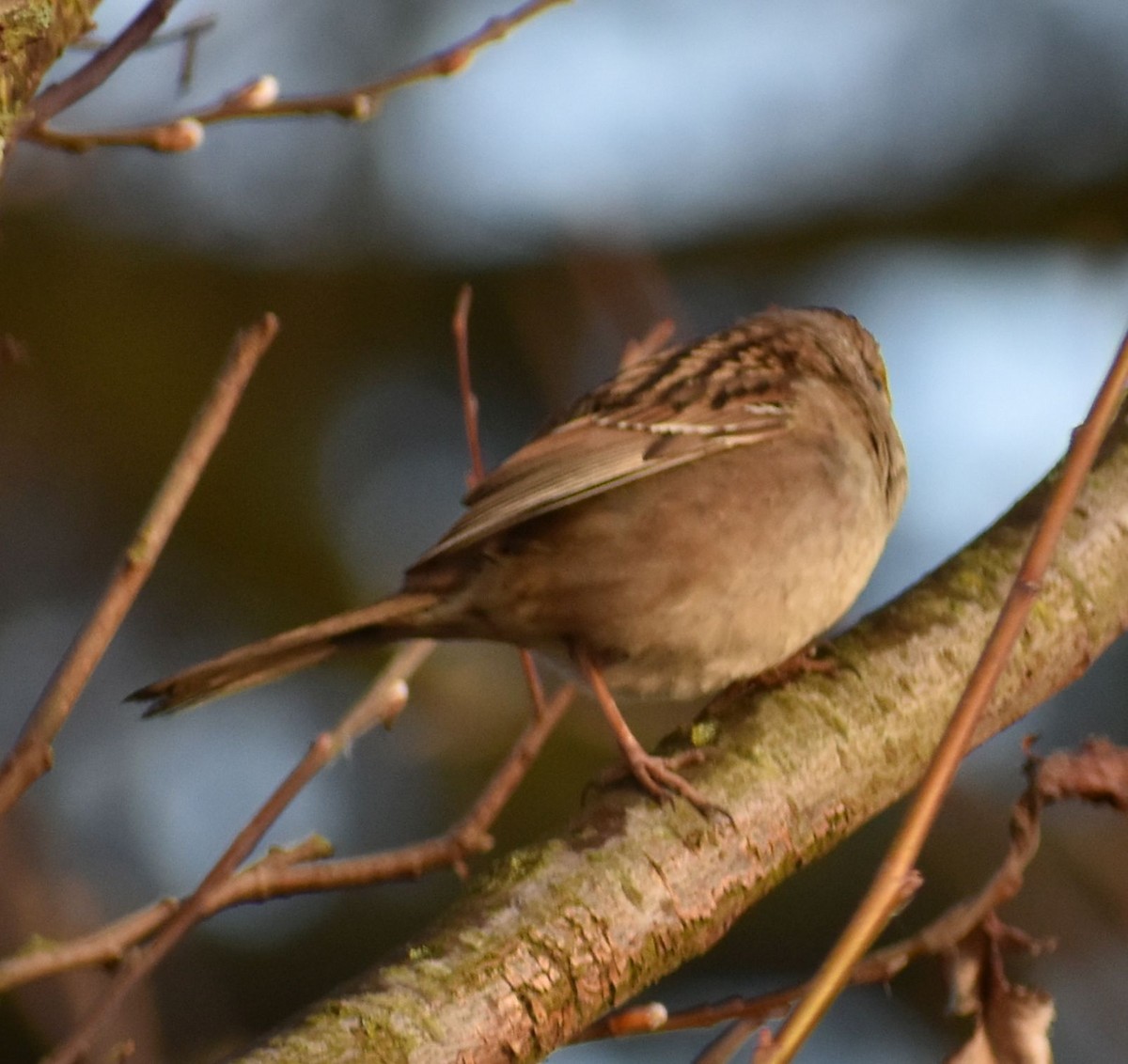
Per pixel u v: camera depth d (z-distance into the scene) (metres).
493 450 13.86
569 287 13.64
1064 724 12.30
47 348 13.46
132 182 14.07
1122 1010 11.57
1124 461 7.52
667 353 8.45
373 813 12.34
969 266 14.21
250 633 13.20
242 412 13.62
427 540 13.60
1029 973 11.72
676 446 7.76
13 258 13.50
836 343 8.88
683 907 6.07
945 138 14.52
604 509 7.68
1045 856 12.02
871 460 8.31
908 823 4.85
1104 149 14.32
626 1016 5.57
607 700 7.62
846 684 6.76
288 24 14.02
